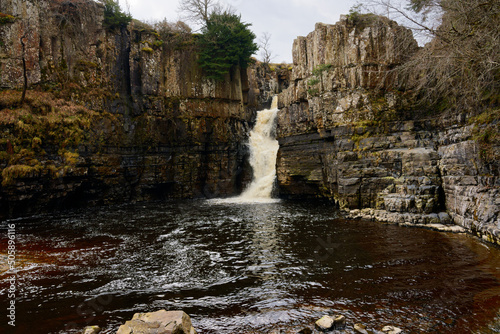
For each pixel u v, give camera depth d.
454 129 17.67
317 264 11.94
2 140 20.88
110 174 27.56
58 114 24.34
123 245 15.00
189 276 11.02
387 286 9.67
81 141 25.39
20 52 24.25
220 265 12.12
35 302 8.95
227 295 9.42
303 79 28.42
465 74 15.45
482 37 13.07
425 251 12.89
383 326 7.32
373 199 20.69
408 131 21.14
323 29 26.09
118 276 11.02
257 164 36.12
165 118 32.00
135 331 6.22
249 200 30.83
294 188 29.70
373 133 22.12
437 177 18.33
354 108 23.11
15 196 20.94
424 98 19.80
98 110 27.86
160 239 16.08
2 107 22.45
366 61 23.73
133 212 24.33
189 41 34.06
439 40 15.98
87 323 7.75
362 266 11.53
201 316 8.11
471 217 14.95
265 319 7.89
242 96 39.47
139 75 31.20
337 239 15.24
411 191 18.64
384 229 16.84
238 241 15.50
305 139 28.33
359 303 8.62
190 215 22.81
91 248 14.50
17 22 24.19
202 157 34.38
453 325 7.28
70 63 27.23
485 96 15.09
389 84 23.42
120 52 30.42
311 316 7.99
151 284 10.31
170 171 32.31
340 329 7.29
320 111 25.45
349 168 21.73
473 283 9.59
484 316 7.60
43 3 26.00
